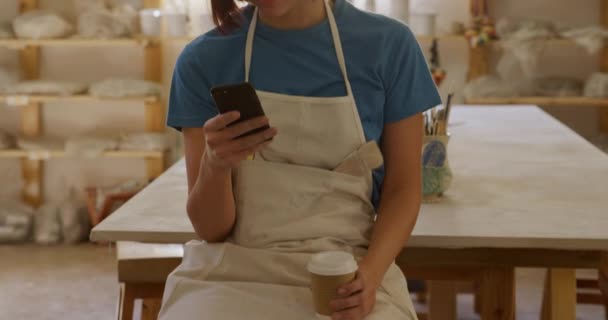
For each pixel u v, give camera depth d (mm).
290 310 1662
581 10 5355
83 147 5215
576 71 5398
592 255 2070
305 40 1778
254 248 1775
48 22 5098
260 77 1793
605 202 2271
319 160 1799
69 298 4305
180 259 2332
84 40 5082
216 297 1689
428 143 2258
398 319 1689
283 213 1775
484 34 4988
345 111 1771
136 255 2359
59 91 5148
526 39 4949
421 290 3410
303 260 1727
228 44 1810
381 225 1797
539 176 2639
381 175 1888
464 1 5414
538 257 2086
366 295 1637
